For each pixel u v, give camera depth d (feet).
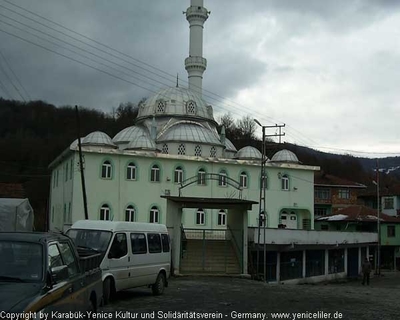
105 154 144.15
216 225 156.76
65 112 272.31
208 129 182.70
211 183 159.12
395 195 239.91
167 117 182.19
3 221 85.76
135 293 57.93
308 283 124.36
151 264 55.31
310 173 177.68
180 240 90.94
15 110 255.91
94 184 141.69
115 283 48.65
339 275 144.46
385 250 207.10
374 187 276.82
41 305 21.21
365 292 76.74
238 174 164.25
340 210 216.54
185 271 91.09
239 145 317.42
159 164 152.25
